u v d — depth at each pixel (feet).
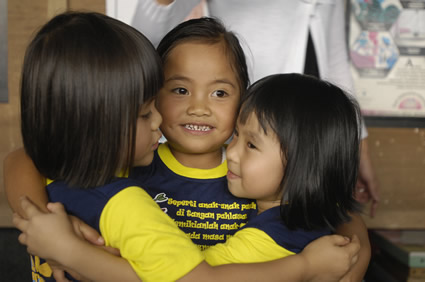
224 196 2.72
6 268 5.09
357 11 5.48
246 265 2.03
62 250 1.86
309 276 2.14
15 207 2.15
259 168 2.33
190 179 2.74
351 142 2.46
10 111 5.19
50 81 1.95
